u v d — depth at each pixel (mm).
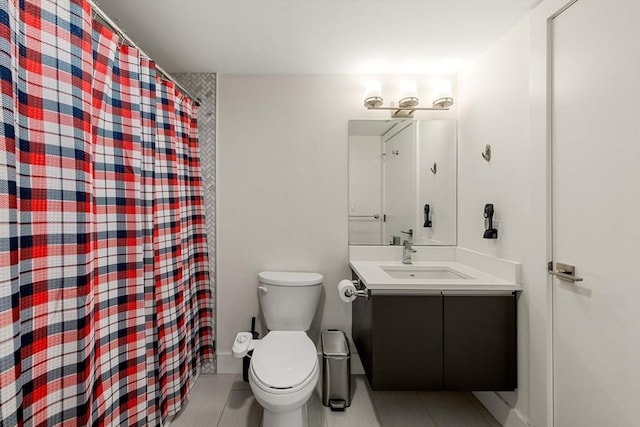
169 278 1573
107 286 1154
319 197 2191
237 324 2184
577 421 1216
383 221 2205
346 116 2182
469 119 2004
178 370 1626
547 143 1337
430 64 2031
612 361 1075
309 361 1502
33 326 836
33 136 830
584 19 1175
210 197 2164
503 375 1526
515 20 1531
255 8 1444
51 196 872
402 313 1522
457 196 2174
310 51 1857
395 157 2193
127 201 1254
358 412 1769
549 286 1341
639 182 986
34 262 836
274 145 2176
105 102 1142
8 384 709
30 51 823
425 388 1522
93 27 1088
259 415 1729
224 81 2156
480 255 1824
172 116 1638
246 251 2184
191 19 1526
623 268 1036
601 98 1110
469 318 1528
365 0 1391
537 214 1390
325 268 2197
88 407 955
